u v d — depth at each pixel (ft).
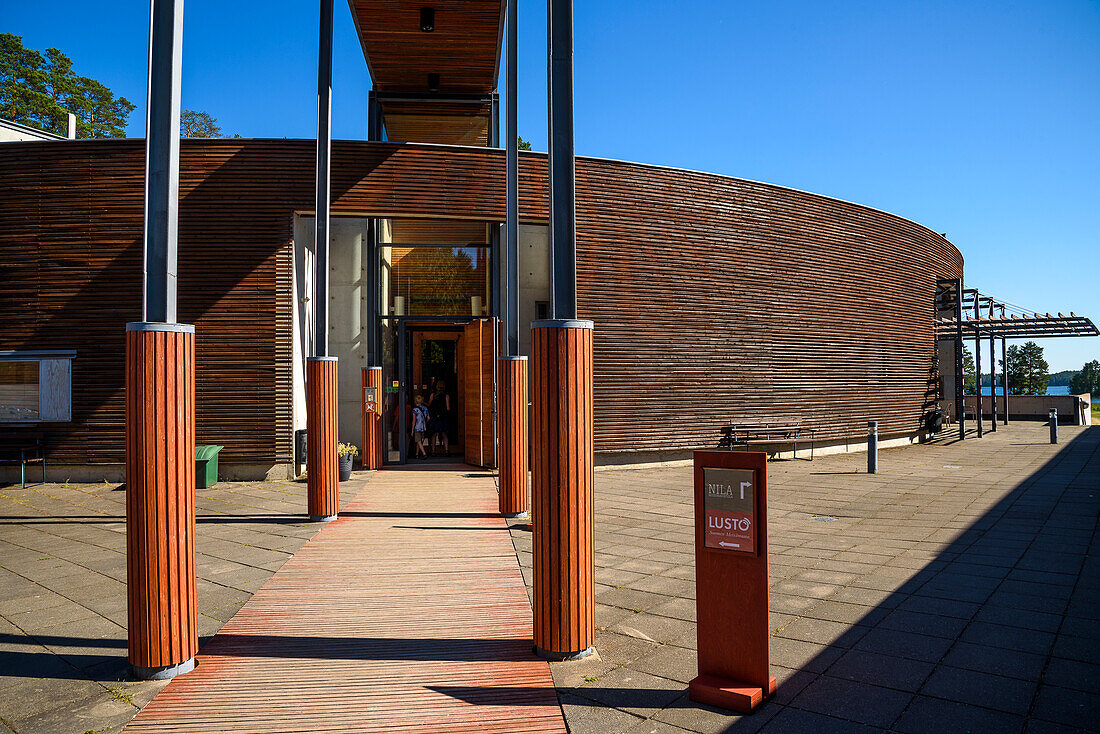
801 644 15.05
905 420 63.77
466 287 49.06
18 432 40.96
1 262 41.52
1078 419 89.92
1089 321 73.51
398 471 45.65
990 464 49.67
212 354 41.60
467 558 23.11
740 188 52.16
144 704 12.58
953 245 75.51
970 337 85.56
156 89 14.34
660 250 48.91
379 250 47.88
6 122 66.44
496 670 13.96
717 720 11.59
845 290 58.03
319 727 11.59
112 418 41.01
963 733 10.98
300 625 16.72
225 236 42.06
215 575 21.12
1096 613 16.85
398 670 13.98
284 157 42.73
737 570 12.57
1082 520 28.84
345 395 47.16
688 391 49.62
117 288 41.27
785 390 53.78
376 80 51.78
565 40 15.88
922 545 24.64
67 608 18.07
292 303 42.32
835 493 37.09
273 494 36.83
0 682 13.52
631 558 23.29
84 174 41.63
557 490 14.56
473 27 44.24
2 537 27.04
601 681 13.35
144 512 13.58
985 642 14.99
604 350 47.09
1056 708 11.79
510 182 32.48
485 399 46.73
